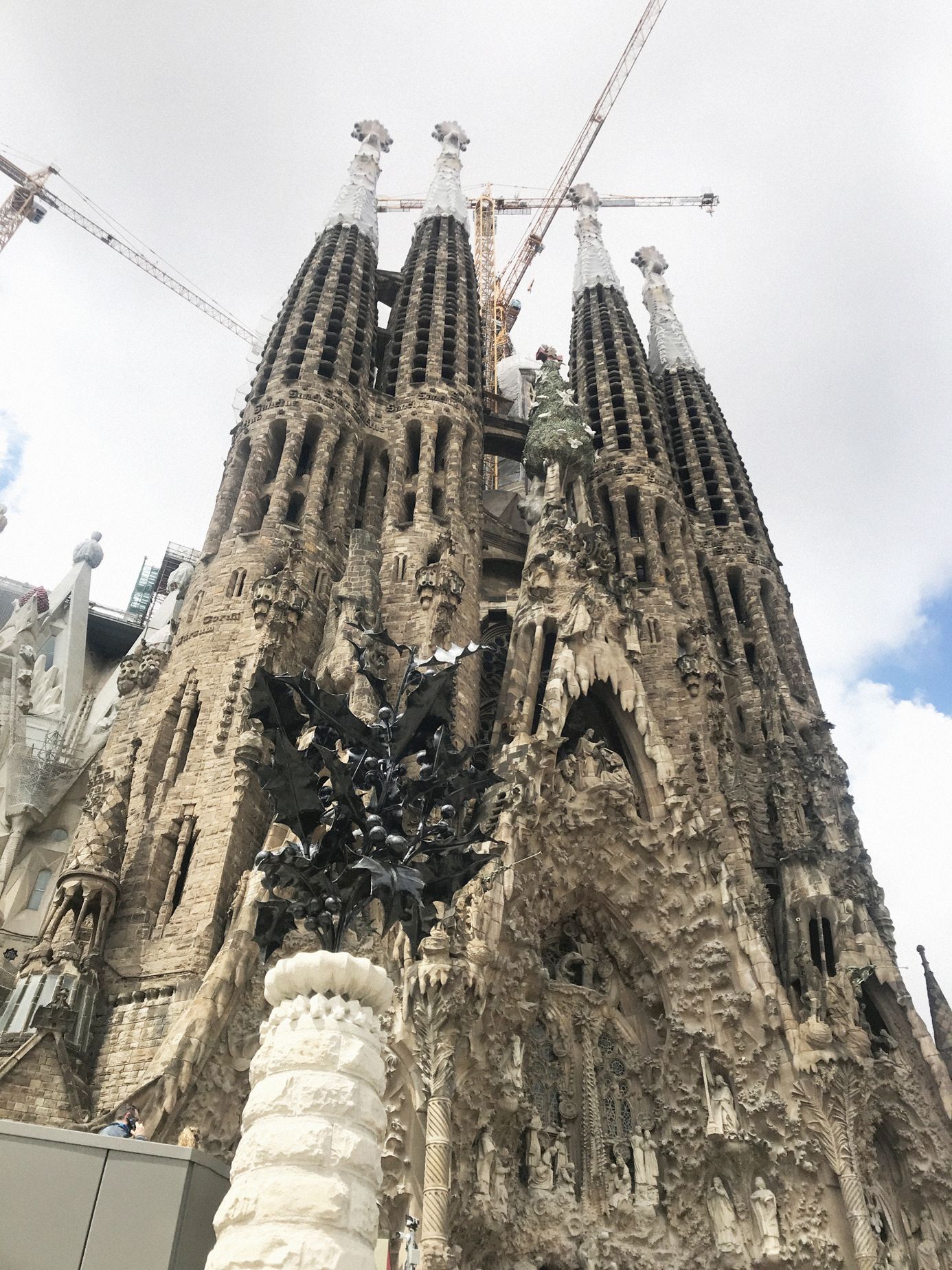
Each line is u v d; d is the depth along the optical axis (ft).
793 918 145.38
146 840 120.98
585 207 317.42
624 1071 129.80
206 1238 51.52
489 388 306.14
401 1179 95.14
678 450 245.86
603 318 269.44
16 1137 49.65
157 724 134.10
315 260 221.87
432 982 103.76
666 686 174.91
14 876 150.71
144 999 105.60
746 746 179.63
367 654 137.49
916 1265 119.03
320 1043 40.57
